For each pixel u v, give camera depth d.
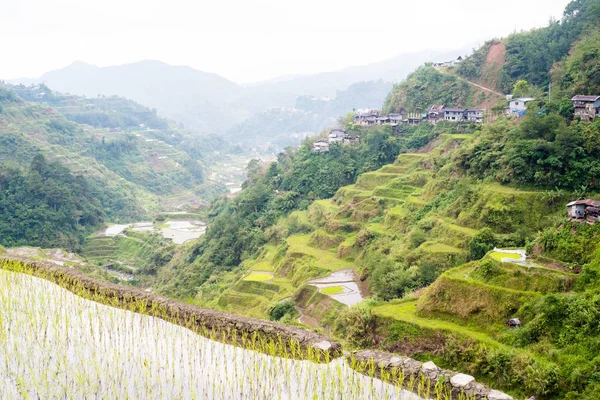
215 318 20.03
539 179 51.12
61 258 95.88
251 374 16.44
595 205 41.91
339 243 72.19
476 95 103.44
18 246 102.25
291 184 103.81
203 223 140.75
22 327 19.39
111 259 113.19
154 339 19.00
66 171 127.12
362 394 15.13
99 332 19.11
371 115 117.94
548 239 40.88
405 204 68.12
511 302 34.88
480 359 31.17
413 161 87.50
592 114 56.19
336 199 88.88
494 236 47.19
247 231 93.25
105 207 145.12
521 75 98.12
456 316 36.34
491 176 56.31
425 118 104.44
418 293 43.78
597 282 33.81
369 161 98.25
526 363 29.00
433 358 34.19
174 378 15.91
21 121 165.00
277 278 69.50
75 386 15.66
